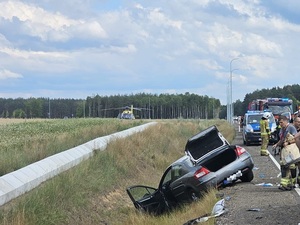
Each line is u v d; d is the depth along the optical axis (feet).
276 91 339.16
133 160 71.20
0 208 35.94
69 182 45.24
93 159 58.70
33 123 137.49
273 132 95.91
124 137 81.35
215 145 48.70
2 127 115.44
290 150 39.37
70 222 40.32
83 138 78.54
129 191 47.80
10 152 55.36
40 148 59.21
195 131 132.16
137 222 42.22
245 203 35.45
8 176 40.40
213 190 42.01
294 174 40.14
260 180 48.55
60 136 80.02
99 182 51.70
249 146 99.14
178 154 91.15
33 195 38.45
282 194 38.06
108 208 48.60
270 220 29.50
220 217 31.96
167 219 39.45
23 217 34.09
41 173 45.91
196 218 33.71
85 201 45.19
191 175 44.78
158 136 95.86
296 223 28.30
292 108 137.80
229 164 45.65
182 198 45.34
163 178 46.88
